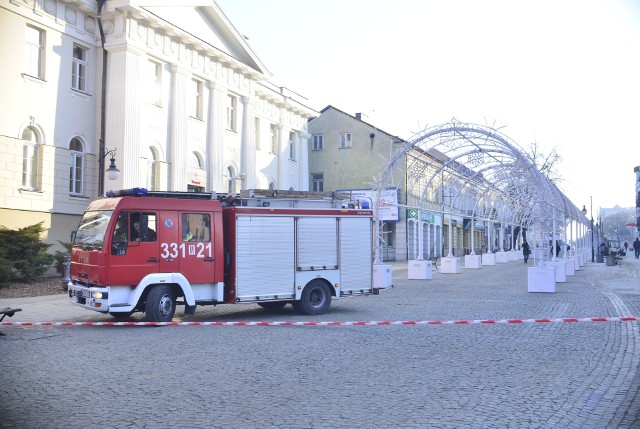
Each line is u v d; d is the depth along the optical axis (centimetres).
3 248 1938
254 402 651
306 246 1421
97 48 2625
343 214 1487
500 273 3083
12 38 2217
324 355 911
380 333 1123
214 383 736
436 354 920
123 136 2561
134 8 2548
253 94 3616
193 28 3072
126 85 2575
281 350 950
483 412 614
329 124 4941
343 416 600
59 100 2425
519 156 2072
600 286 2225
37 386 720
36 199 2314
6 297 1748
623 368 823
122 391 698
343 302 1689
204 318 1368
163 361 865
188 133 3025
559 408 631
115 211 1190
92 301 1182
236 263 1314
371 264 1531
